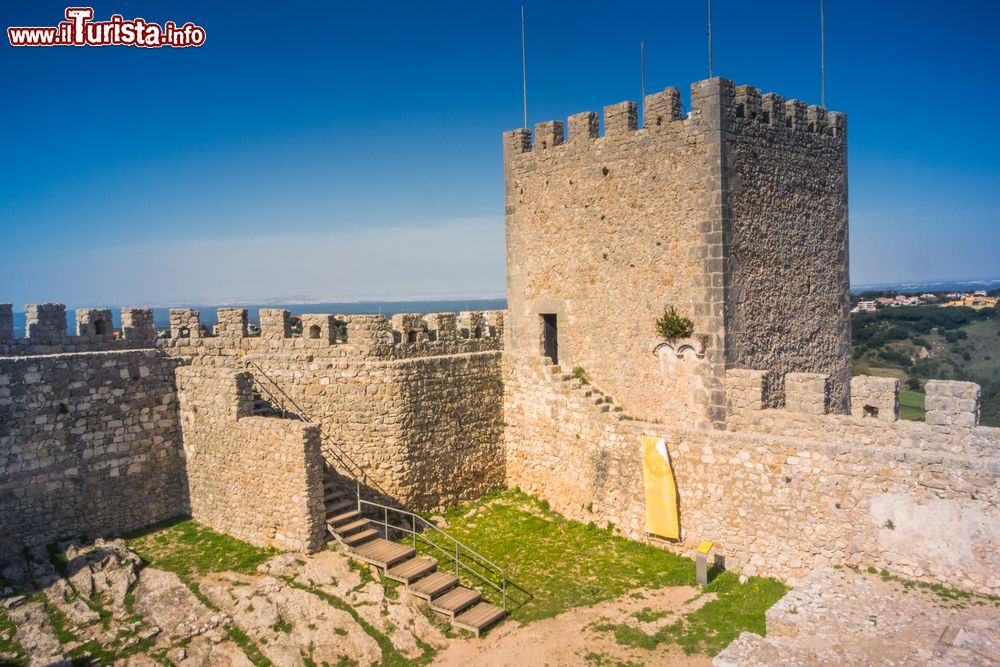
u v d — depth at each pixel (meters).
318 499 18.02
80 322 20.23
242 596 15.82
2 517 17.28
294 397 21.44
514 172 23.52
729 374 18.06
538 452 22.70
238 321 22.17
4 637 14.16
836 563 15.23
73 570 16.86
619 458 19.56
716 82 17.95
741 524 16.83
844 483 15.16
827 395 16.50
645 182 19.70
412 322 21.98
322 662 13.90
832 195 22.00
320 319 21.23
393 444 20.72
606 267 20.94
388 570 16.78
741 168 18.70
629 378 20.62
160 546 19.03
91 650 14.06
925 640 11.73
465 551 19.19
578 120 21.34
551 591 16.72
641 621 14.99
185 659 13.88
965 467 13.59
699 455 17.55
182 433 20.98
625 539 19.41
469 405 22.89
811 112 21.02
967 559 13.55
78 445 18.75
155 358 20.61
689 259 18.86
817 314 21.55
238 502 19.44
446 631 15.01
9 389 17.42
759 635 12.67
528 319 23.53
